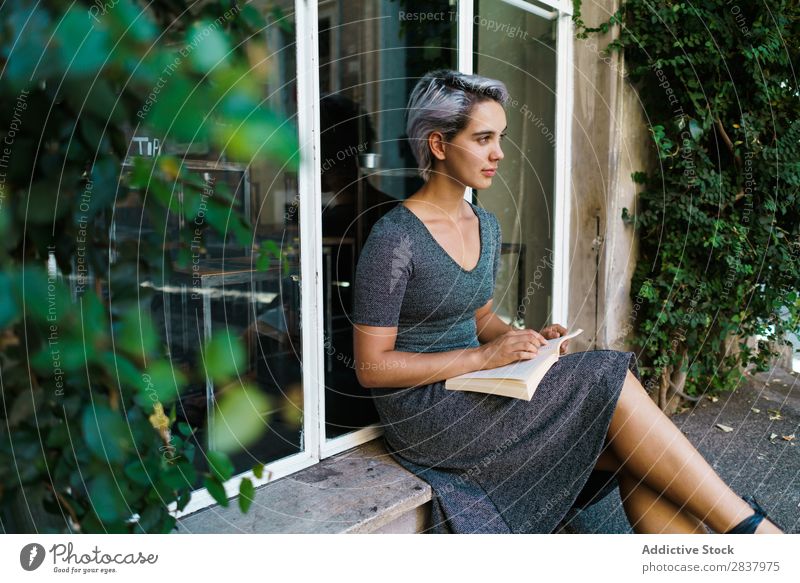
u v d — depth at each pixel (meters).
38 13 0.60
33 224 0.70
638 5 2.25
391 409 1.42
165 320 1.52
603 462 1.40
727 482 1.95
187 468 0.87
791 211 2.59
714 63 2.32
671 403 2.59
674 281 2.38
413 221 1.34
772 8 2.39
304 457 1.50
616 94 2.30
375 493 1.36
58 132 0.68
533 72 2.38
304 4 1.44
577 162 2.42
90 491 0.77
